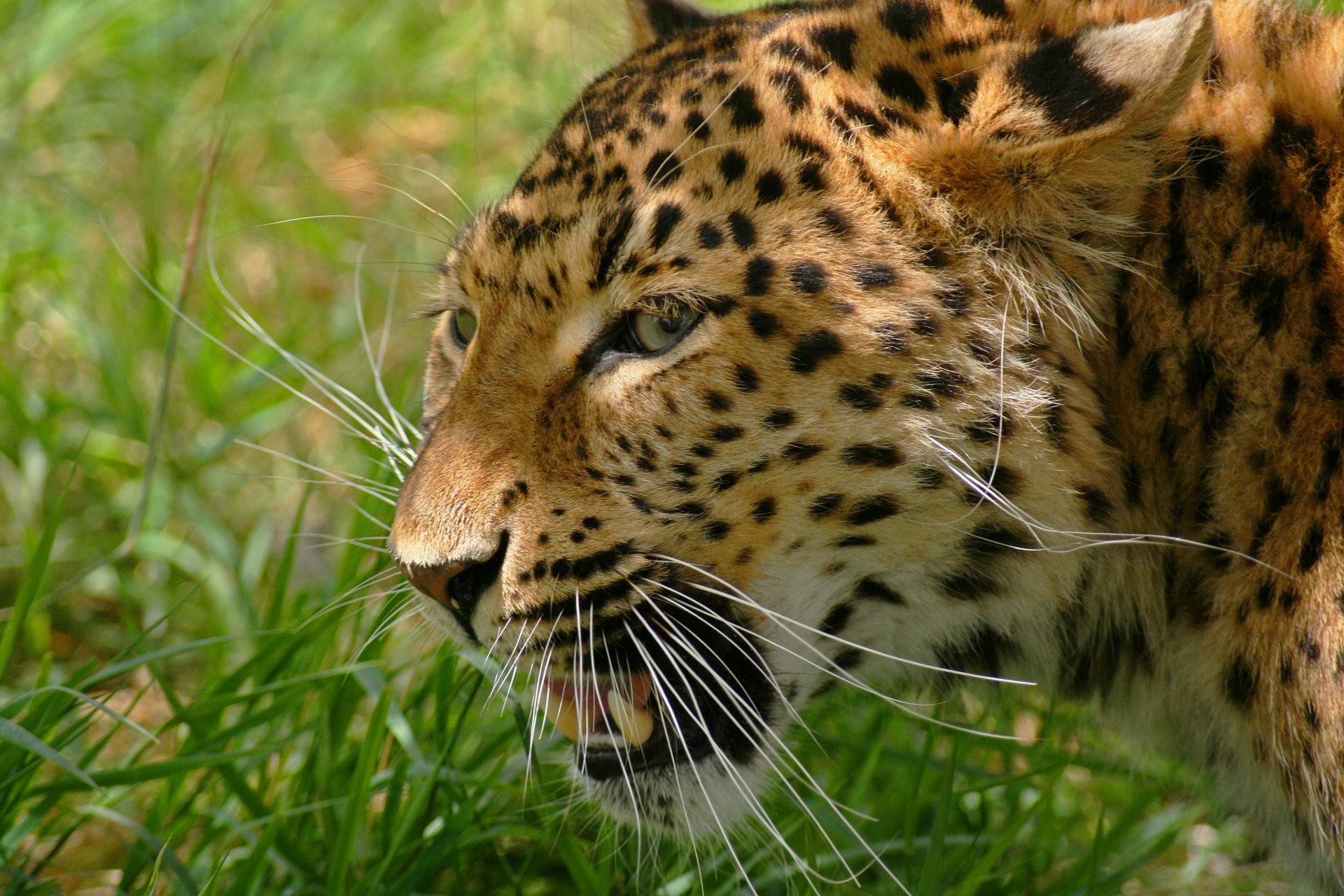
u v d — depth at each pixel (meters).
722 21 7.43
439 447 6.42
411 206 13.20
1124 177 6.06
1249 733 6.52
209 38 14.66
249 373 11.16
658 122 6.30
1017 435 6.16
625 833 7.84
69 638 10.16
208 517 9.88
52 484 10.82
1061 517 6.31
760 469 6.11
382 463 8.16
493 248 6.44
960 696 7.77
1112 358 6.38
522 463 6.28
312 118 14.18
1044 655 6.92
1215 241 6.25
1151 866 8.45
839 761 8.30
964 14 6.67
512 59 14.45
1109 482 6.36
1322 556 6.07
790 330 5.98
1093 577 6.69
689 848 7.46
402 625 9.47
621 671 6.51
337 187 13.72
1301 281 6.16
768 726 6.51
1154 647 6.74
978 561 6.44
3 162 12.80
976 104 6.05
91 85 13.94
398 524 6.41
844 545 6.29
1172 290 6.29
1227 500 6.32
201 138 13.70
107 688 9.65
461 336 7.11
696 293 5.99
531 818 7.92
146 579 10.44
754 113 6.22
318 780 7.74
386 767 8.05
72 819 8.09
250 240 12.91
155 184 12.96
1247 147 6.30
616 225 6.12
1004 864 8.08
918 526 6.27
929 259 6.09
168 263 12.30
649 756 6.75
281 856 7.31
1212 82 6.44
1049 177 6.03
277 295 12.48
